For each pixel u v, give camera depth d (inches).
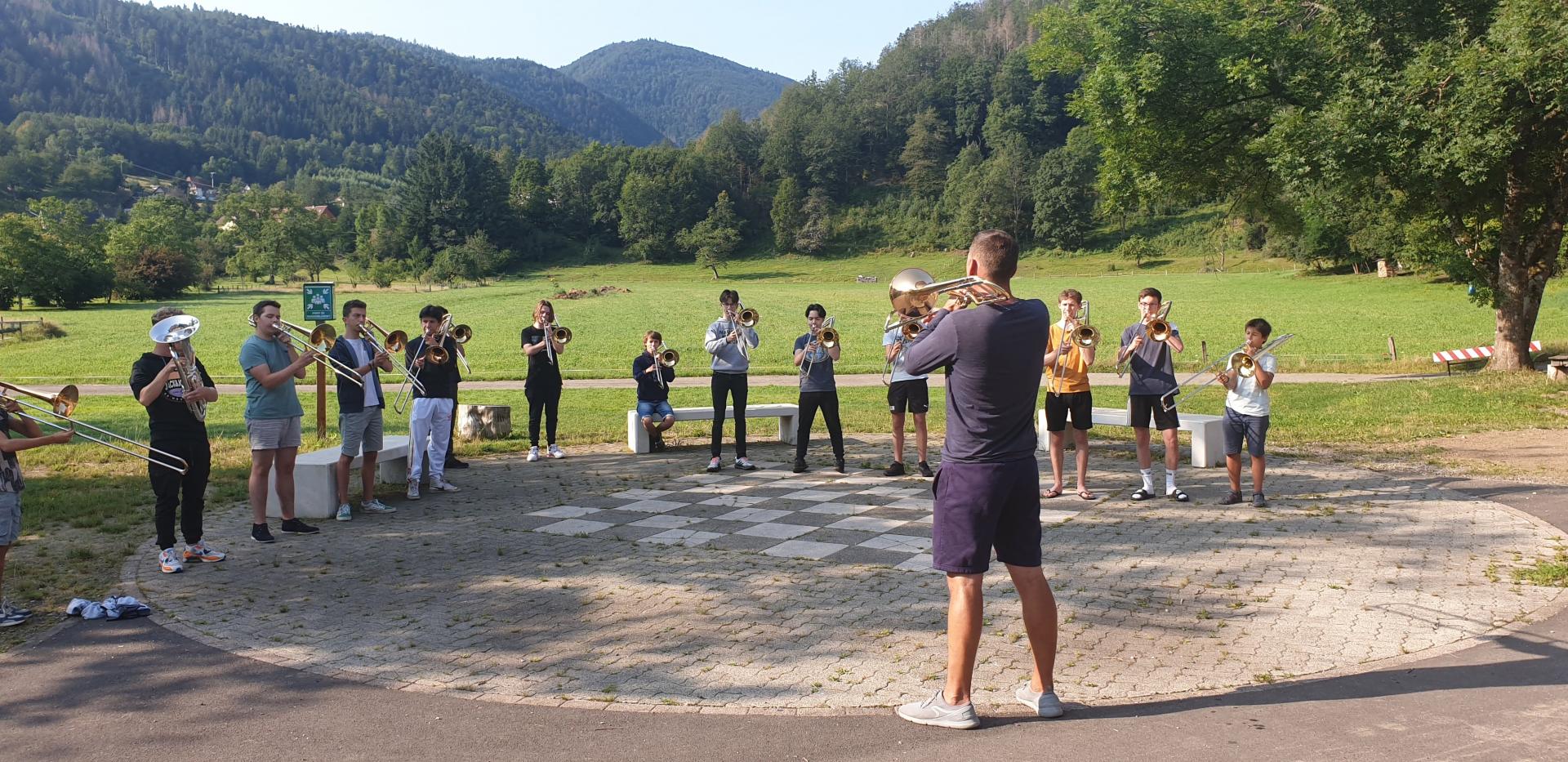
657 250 5826.8
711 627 216.5
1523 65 620.4
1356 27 740.0
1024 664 190.5
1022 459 158.6
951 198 5954.7
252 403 302.5
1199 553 274.2
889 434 562.9
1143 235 4928.6
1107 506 342.3
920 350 161.3
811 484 396.5
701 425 608.1
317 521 337.1
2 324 1765.5
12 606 230.1
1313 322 1701.5
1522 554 269.1
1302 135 733.3
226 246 5172.2
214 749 157.1
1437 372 924.6
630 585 251.1
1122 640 203.8
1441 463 430.3
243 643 209.9
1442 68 673.6
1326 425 574.9
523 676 188.5
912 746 153.3
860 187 7145.7
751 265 5575.8
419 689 182.2
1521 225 777.6
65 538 308.5
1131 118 826.2
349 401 335.9
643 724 164.9
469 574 263.9
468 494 386.6
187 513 275.9
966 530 157.4
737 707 171.5
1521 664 184.9
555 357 479.2
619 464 460.1
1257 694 173.0
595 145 7175.2
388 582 256.8
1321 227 2603.3
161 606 237.5
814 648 201.9
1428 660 188.5
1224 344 1405.0
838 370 1117.7
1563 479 386.3
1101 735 155.9
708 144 7519.7
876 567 265.4
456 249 4825.3
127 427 623.2
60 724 168.2
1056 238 4995.1
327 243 5428.2
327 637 213.3
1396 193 828.0
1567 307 1652.3
